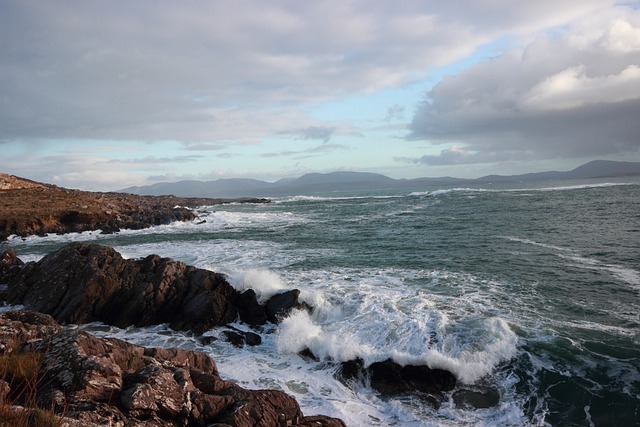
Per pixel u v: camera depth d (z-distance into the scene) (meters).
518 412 10.11
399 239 32.00
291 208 72.50
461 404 10.60
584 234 30.38
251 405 7.99
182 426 7.31
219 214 60.03
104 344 8.81
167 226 49.06
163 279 17.70
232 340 14.91
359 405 10.64
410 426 9.74
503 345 12.43
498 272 20.75
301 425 8.09
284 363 13.07
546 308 15.48
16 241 41.19
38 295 18.19
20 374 7.44
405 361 11.86
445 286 18.44
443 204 63.62
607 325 13.84
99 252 19.31
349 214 55.53
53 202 54.59
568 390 10.67
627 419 9.56
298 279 20.16
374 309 15.48
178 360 9.72
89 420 6.26
